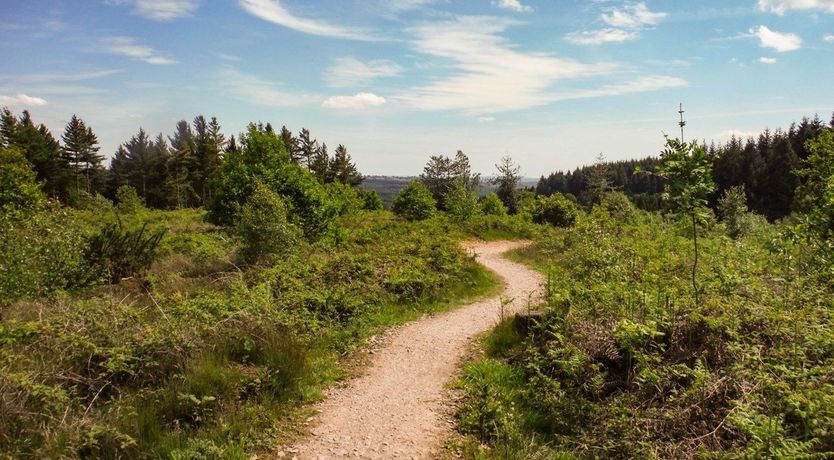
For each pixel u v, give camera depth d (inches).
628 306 258.1
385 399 237.1
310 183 716.0
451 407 228.1
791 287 261.4
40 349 221.5
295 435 197.8
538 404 218.2
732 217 1008.2
